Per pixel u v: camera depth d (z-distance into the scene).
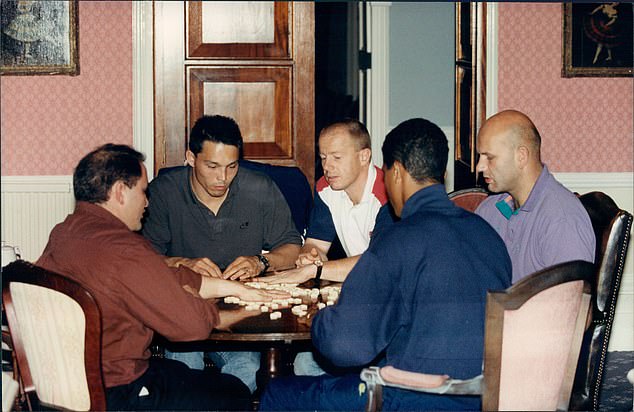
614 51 5.01
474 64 4.94
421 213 2.71
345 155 3.68
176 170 3.77
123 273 2.80
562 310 2.62
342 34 8.22
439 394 2.63
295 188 4.21
